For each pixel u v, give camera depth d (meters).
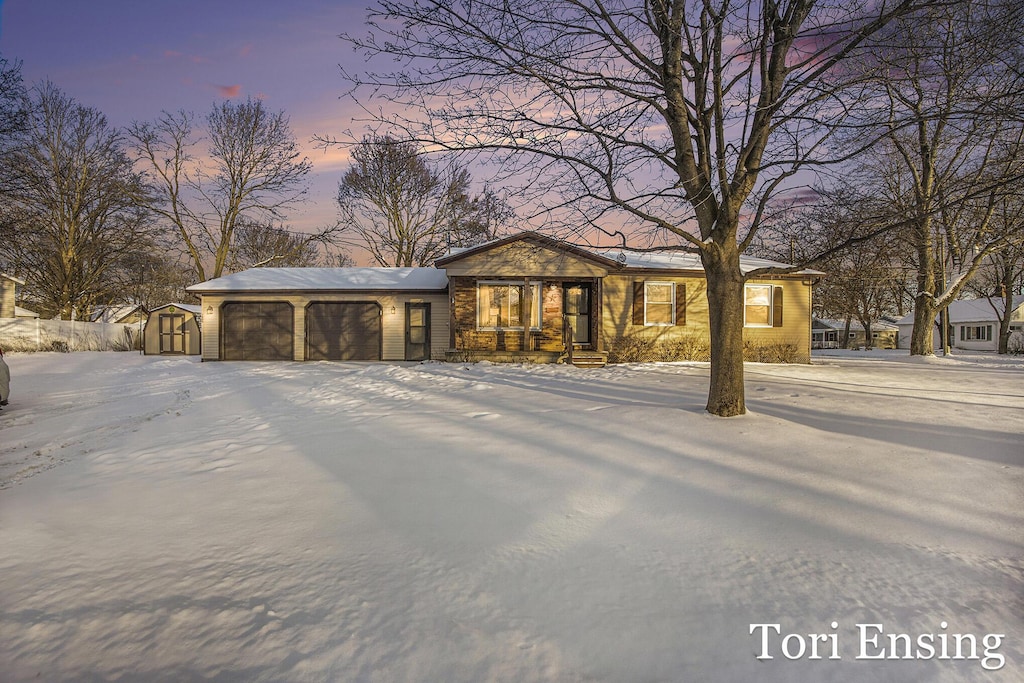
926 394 10.93
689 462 5.82
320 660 2.63
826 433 7.13
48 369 20.44
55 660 2.65
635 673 2.54
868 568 3.50
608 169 8.05
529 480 5.32
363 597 3.18
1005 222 9.72
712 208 8.90
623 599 3.16
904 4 7.11
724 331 8.35
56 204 33.19
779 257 9.98
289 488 5.19
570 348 18.17
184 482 5.48
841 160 7.30
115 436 8.16
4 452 7.34
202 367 20.08
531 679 2.49
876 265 10.93
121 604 3.13
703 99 8.65
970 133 8.50
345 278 24.25
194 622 2.95
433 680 2.49
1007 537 3.92
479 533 4.07
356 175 34.53
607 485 5.13
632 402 9.79
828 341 65.81
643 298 20.17
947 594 3.20
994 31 7.20
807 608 3.06
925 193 18.22
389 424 8.27
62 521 4.43
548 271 18.78
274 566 3.57
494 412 9.02
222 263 35.78
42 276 35.28
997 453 6.11
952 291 24.48
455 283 19.42
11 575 3.48
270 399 11.58
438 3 7.43
